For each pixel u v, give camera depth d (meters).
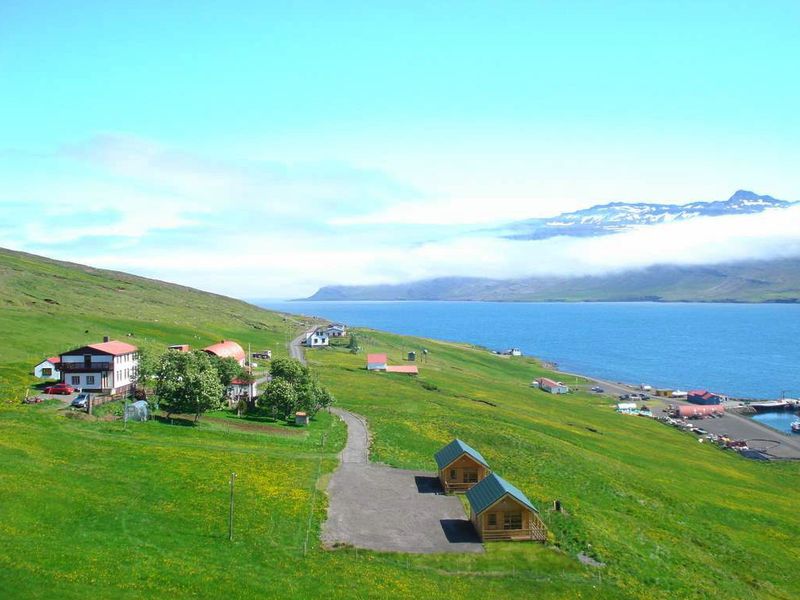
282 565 52.44
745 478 120.88
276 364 113.75
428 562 58.03
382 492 74.75
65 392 97.50
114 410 90.88
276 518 61.59
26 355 121.12
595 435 133.88
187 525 56.69
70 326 160.25
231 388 119.06
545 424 132.25
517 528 64.62
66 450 69.94
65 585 42.16
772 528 87.19
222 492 65.50
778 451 159.88
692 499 94.06
